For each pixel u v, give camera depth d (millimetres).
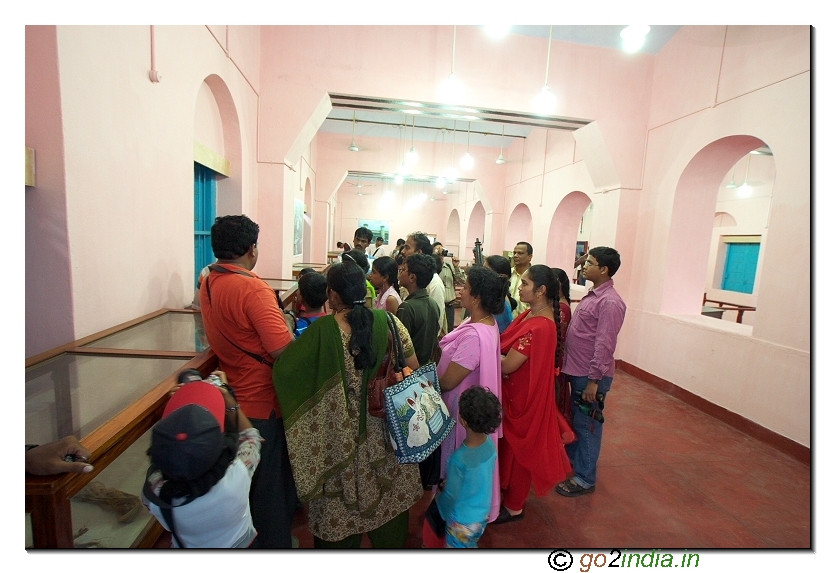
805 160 2686
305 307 2109
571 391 2266
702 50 3598
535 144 7105
